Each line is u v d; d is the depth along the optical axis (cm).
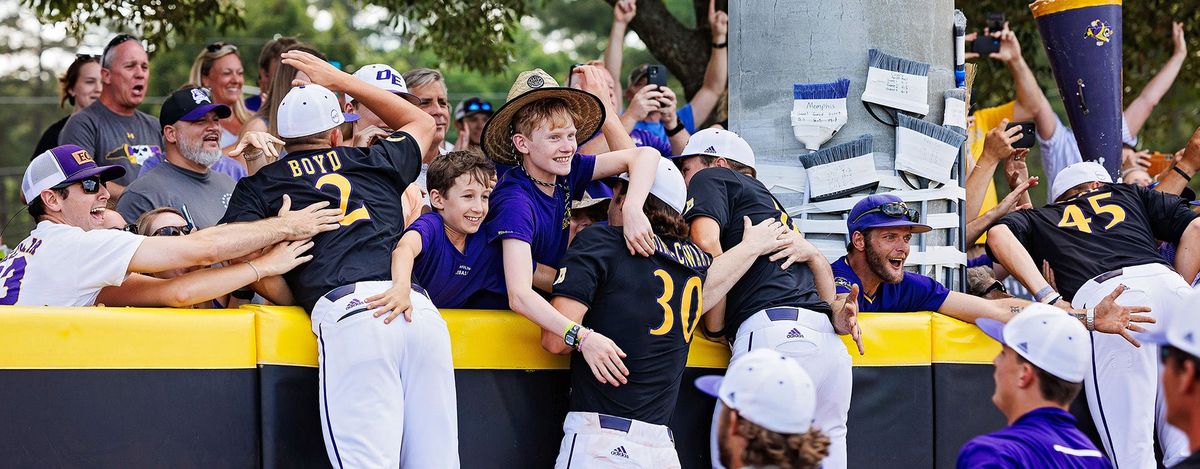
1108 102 675
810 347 492
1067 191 624
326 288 447
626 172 504
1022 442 351
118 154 705
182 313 444
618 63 830
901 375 536
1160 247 702
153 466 436
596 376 452
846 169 566
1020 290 760
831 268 525
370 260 454
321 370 443
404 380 443
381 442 430
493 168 481
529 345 491
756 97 584
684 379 512
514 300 459
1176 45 889
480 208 474
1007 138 656
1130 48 1038
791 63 577
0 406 418
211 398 445
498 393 487
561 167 478
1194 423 301
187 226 496
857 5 572
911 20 579
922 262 575
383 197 472
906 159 569
